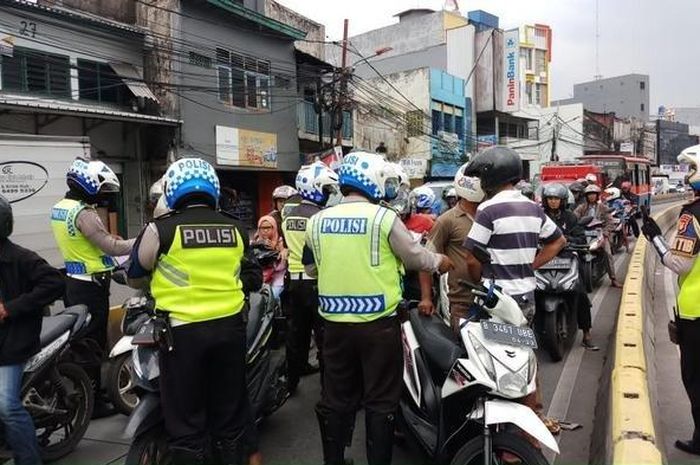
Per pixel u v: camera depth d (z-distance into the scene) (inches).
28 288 140.9
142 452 124.5
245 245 130.7
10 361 136.9
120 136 647.1
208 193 125.7
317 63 880.9
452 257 168.1
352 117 1012.5
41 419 152.6
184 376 120.3
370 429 127.0
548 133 1621.6
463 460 116.3
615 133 2046.0
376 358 127.0
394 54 1525.6
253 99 779.4
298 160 855.7
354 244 126.0
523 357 118.9
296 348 195.2
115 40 636.7
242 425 131.3
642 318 211.3
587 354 245.9
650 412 121.8
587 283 366.0
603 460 125.0
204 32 704.4
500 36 1381.6
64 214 183.0
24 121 545.3
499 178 145.8
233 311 125.3
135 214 663.1
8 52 532.4
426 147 1125.7
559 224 275.3
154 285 122.3
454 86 1242.0
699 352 153.4
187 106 677.3
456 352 127.6
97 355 186.9
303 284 185.5
